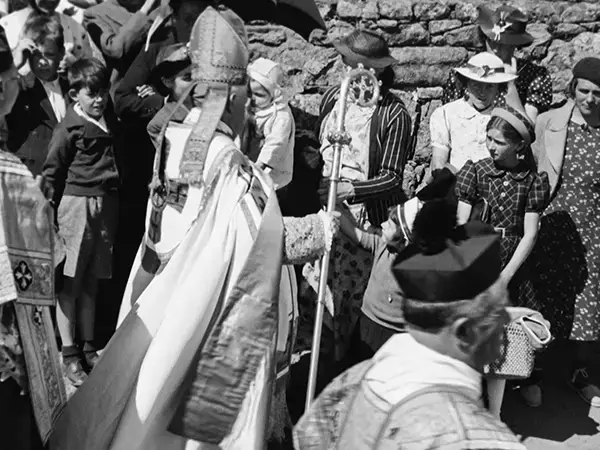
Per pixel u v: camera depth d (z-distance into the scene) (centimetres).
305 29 521
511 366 424
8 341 349
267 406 369
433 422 206
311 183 565
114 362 369
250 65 512
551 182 545
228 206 369
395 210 378
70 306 515
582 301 543
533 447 496
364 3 651
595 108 536
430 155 654
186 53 397
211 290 361
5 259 344
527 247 485
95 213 516
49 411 371
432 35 656
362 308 460
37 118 536
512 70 573
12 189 354
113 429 366
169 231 378
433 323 216
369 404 220
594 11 669
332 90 566
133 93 527
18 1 571
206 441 364
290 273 413
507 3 665
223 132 388
